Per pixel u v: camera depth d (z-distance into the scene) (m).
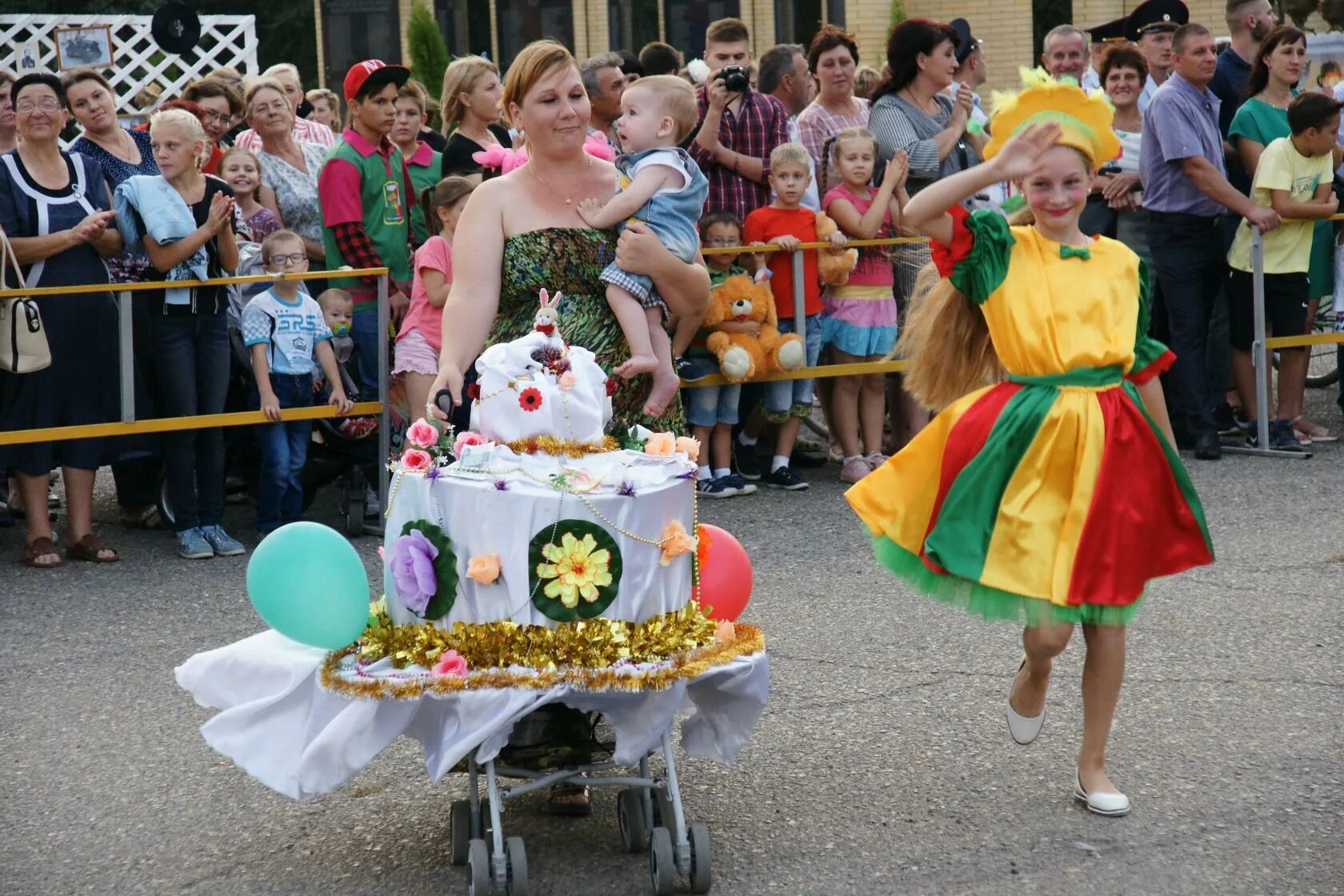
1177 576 6.40
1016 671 5.26
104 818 4.26
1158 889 3.67
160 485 7.61
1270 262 8.91
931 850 3.91
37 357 6.88
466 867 3.88
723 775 4.42
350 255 7.76
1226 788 4.24
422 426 3.73
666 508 3.69
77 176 7.24
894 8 17.91
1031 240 4.20
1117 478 3.99
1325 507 7.58
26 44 14.98
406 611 3.75
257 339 7.36
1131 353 4.11
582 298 4.25
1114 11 18.80
